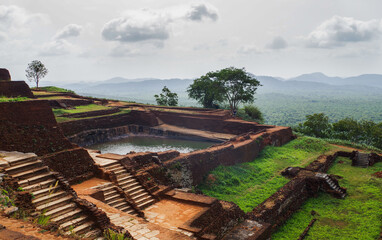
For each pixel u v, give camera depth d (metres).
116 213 10.84
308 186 22.03
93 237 8.68
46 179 10.43
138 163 17.86
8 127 13.31
